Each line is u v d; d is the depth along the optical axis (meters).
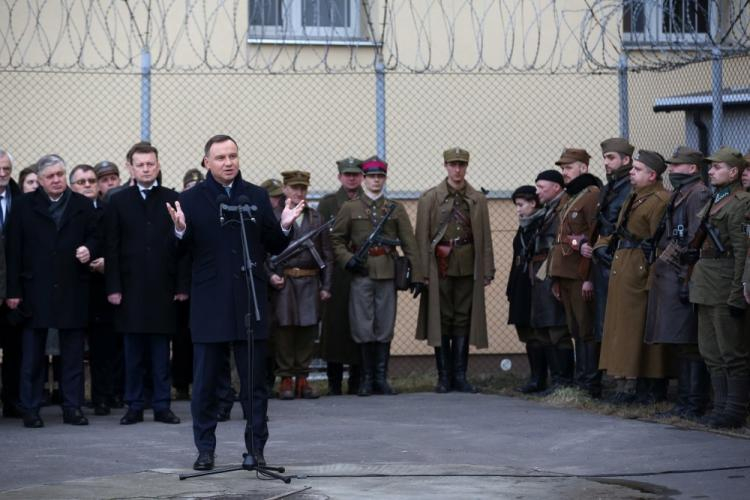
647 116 13.59
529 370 13.90
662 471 7.68
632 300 10.16
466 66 13.94
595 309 11.02
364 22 13.91
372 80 13.78
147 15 13.15
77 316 10.08
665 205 9.97
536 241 11.62
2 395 10.78
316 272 11.71
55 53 13.12
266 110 13.58
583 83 14.02
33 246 10.00
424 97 13.85
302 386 11.77
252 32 13.65
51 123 13.13
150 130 12.88
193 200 7.62
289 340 11.72
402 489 7.13
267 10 13.73
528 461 8.16
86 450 8.69
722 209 9.03
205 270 7.59
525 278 11.88
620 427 9.51
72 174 11.15
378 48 13.70
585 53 12.84
